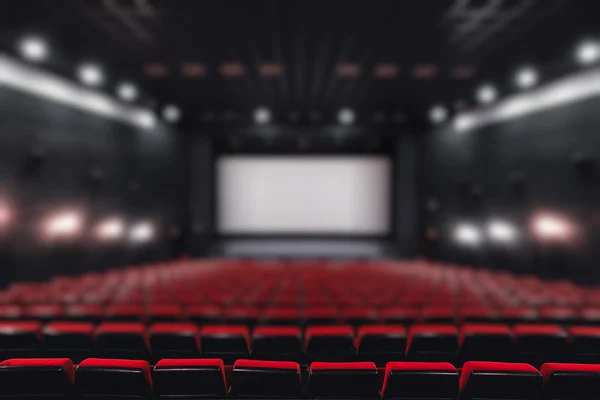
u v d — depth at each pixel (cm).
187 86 1169
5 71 867
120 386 238
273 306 557
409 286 736
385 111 1469
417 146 1631
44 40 838
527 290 722
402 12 734
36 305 575
